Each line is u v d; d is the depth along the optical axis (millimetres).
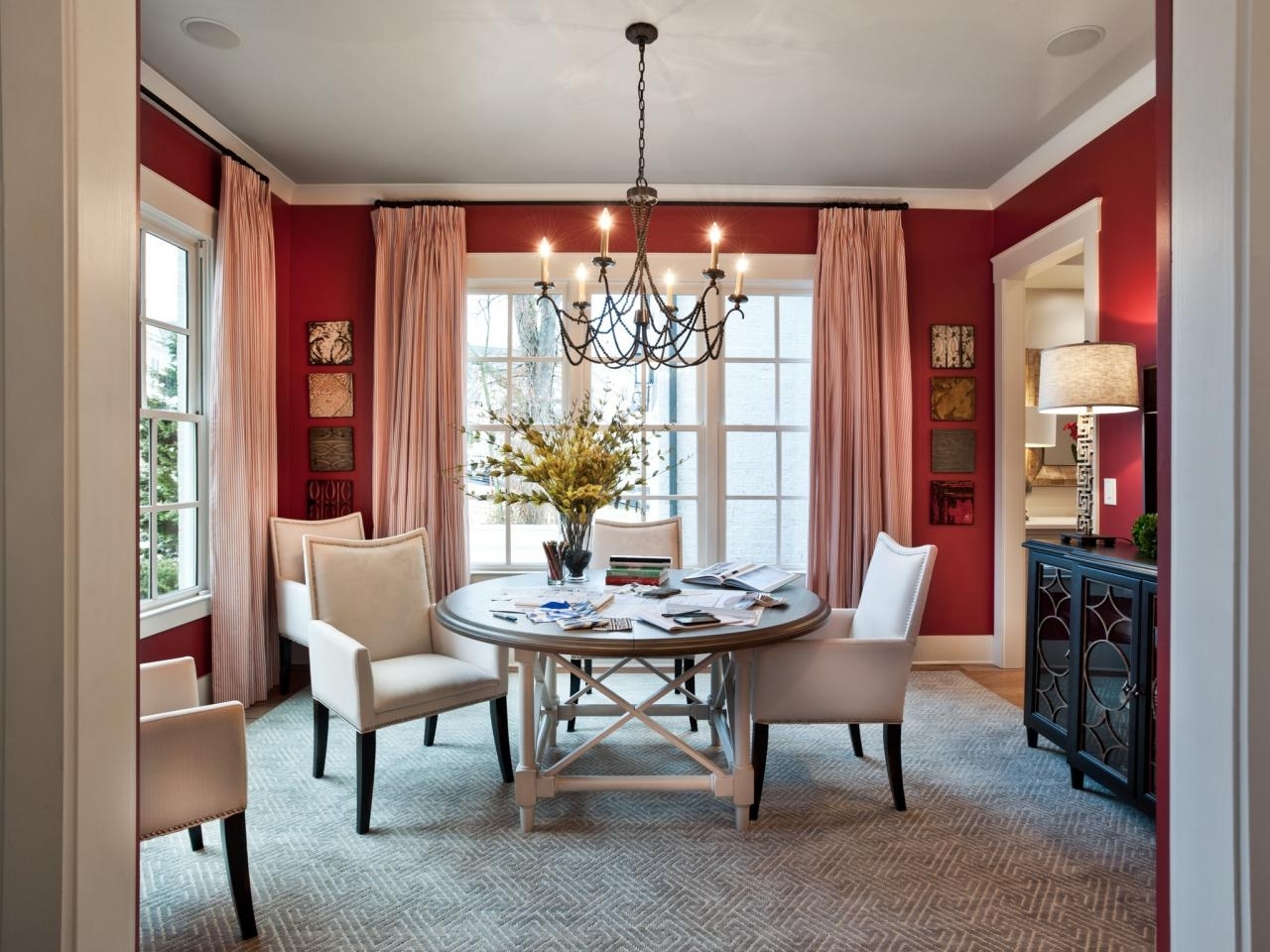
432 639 2992
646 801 2564
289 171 3963
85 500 846
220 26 2645
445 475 4082
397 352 4086
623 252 4273
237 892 1806
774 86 3070
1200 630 867
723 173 4000
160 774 1677
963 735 3195
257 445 3713
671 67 2924
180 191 3244
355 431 4199
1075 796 2607
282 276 4141
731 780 2357
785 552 4449
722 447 4410
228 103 3223
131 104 931
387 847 2252
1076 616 2697
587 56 2836
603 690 2391
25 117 818
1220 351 833
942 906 1949
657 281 4293
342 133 3510
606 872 2115
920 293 4309
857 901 1972
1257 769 800
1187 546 890
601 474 2797
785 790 2648
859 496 4098
